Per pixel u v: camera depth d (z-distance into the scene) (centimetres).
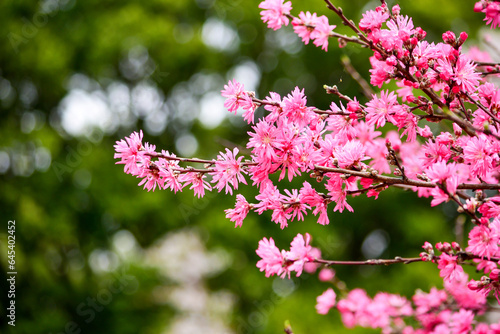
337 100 1071
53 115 1085
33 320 922
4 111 1030
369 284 999
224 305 1291
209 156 1123
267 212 1030
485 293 223
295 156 223
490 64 241
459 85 224
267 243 222
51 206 959
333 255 1059
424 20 1002
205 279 1209
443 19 992
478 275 800
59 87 1022
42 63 965
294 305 927
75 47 1002
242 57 1162
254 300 1030
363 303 392
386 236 1184
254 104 233
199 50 1073
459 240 321
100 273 1075
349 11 999
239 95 232
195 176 238
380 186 224
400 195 1062
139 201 995
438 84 240
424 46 230
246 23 1108
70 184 980
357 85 1047
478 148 219
